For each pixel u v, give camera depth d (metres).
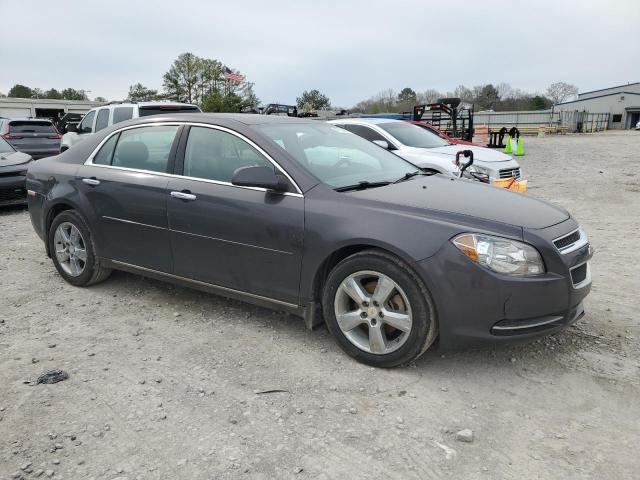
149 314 4.46
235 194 3.93
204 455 2.67
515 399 3.18
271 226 3.75
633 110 73.75
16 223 8.51
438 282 3.21
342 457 2.66
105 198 4.65
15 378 3.42
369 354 3.52
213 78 68.06
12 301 4.77
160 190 4.30
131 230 4.53
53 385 3.33
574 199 10.66
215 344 3.90
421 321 3.29
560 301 3.24
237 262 3.97
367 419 2.97
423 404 3.12
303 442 2.78
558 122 62.22
